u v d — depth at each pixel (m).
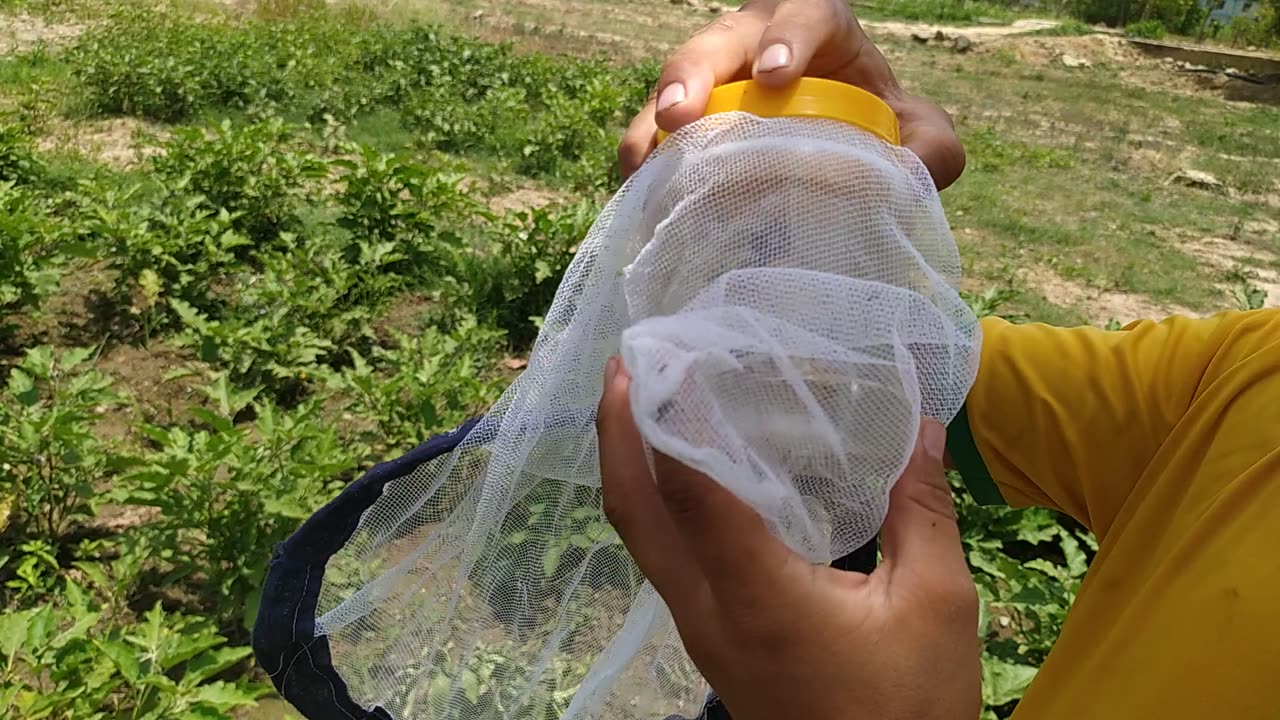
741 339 0.22
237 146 1.93
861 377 0.24
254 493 0.95
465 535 0.33
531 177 2.58
